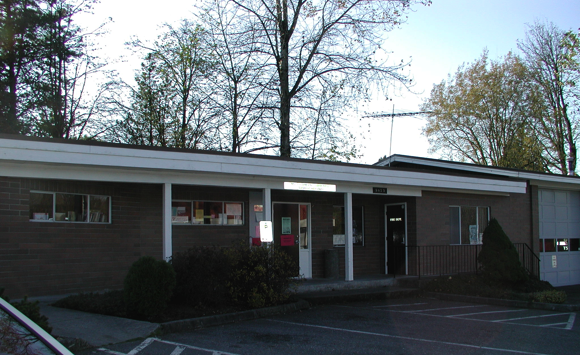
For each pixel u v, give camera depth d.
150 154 9.71
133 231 11.49
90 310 8.58
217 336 7.99
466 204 16.12
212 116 22.64
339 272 14.98
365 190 13.60
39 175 8.92
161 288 8.49
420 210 14.91
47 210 10.07
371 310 11.14
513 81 32.31
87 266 10.55
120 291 9.65
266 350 7.24
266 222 10.73
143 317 8.47
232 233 13.07
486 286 13.68
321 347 7.52
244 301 10.16
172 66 23.22
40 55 21.41
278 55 20.38
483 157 34.25
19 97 21.16
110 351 6.75
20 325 3.67
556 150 31.38
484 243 14.35
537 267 17.47
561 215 19.16
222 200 13.01
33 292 9.62
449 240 15.61
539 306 12.28
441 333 8.88
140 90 23.31
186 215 12.38
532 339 8.68
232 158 10.79
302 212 14.37
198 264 9.45
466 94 33.41
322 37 20.05
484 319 10.50
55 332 7.24
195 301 9.47
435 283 13.91
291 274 10.88
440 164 17.50
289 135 20.67
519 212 17.56
